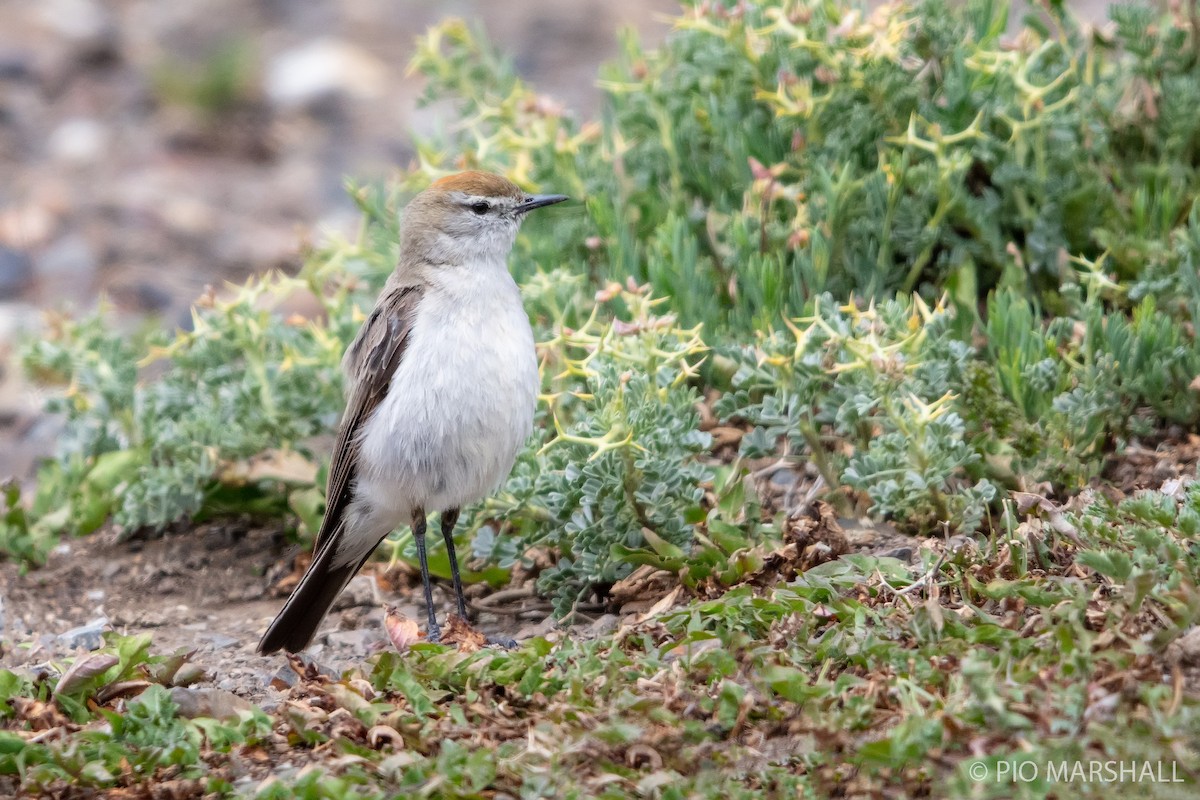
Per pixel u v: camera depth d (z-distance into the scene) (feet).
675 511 33.01
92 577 39.96
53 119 76.48
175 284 59.67
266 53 85.25
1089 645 25.12
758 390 36.65
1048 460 33.83
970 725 23.93
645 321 33.09
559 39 84.28
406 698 27.73
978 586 28.78
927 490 32.45
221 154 73.72
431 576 37.93
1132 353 35.58
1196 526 28.32
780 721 25.80
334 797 24.13
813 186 39.99
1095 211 39.58
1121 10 41.55
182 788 25.44
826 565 31.19
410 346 32.40
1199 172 40.70
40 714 28.27
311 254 42.98
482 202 32.99
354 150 73.00
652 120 44.42
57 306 58.13
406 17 90.43
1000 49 40.78
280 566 40.14
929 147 38.42
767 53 42.06
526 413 32.99
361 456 33.42
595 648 29.17
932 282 40.60
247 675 32.58
